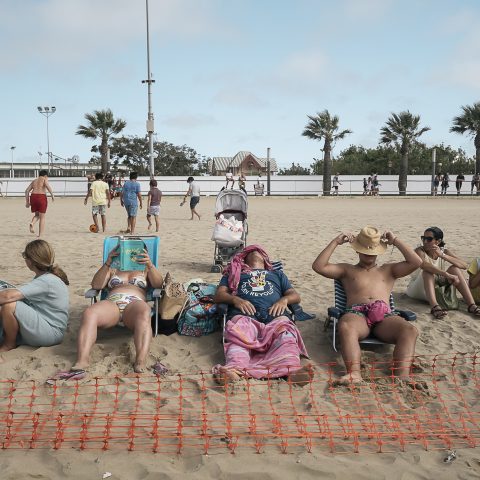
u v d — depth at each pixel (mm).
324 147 50531
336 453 3686
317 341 5820
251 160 77500
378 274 5805
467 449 3742
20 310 5211
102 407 4273
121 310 5438
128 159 84125
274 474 3436
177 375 4883
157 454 3648
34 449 3689
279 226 17422
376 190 47844
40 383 4684
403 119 50125
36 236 14492
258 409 4262
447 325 6363
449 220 20078
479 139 49406
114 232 15711
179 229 16703
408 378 4793
